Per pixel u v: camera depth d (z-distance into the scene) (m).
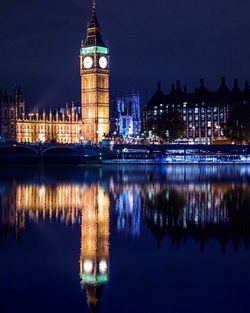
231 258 43.62
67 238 51.62
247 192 94.25
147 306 33.94
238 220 61.91
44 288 36.78
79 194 93.62
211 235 52.72
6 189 103.88
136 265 41.84
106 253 45.53
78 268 41.12
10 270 40.66
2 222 61.38
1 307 33.72
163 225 58.84
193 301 34.72
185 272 40.12
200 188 102.50
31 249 47.12
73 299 35.00
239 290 36.47
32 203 80.06
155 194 92.50
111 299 35.00
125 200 83.56
